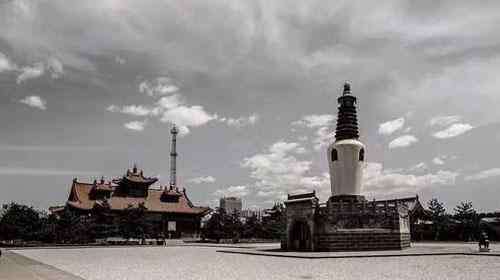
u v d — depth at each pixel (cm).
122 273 3759
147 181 13950
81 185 13638
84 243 10262
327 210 6344
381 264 4350
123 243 10425
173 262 4934
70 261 5122
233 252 6838
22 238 10062
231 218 12300
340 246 6294
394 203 6844
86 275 3597
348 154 6838
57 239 10262
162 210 13712
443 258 5038
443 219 10469
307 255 5434
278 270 3869
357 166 6856
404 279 3158
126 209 11894
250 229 12600
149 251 7425
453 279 3127
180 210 14025
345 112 7144
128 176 13875
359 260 4856
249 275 3516
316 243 6412
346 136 7062
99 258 5644
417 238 10744
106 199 12781
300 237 6794
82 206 12750
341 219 6359
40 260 5275
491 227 10081
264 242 11556
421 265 4200
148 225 11419
